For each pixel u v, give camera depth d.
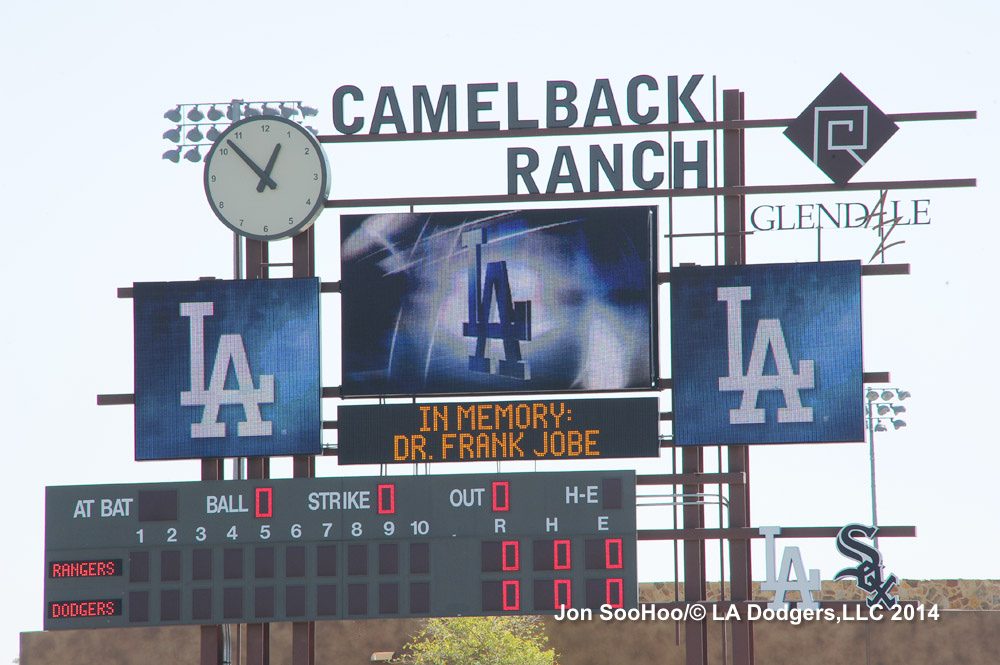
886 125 60.00
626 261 58.66
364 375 58.97
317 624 99.25
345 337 59.25
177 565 56.81
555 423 57.19
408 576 56.16
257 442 58.22
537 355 58.44
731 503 57.75
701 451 58.44
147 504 57.25
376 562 56.34
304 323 58.88
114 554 57.00
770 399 57.41
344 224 60.03
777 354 57.62
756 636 96.19
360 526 56.62
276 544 56.78
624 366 58.06
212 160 61.06
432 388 58.75
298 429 58.25
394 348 59.03
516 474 56.53
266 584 56.53
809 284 57.84
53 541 57.09
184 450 58.38
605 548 55.78
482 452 57.28
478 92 61.59
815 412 57.06
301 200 60.38
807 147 60.28
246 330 59.00
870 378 57.69
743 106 60.81
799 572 56.94
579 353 58.34
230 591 56.56
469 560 56.03
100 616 56.56
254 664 57.34
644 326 58.16
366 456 57.78
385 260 59.66
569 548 55.88
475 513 56.34
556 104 61.34
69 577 56.84
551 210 59.22
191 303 59.25
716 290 58.34
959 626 94.94
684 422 57.69
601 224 58.97
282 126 61.03
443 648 95.06
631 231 58.81
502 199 59.81
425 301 59.25
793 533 57.06
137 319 59.22
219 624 57.00
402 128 61.75
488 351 58.66
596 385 58.06
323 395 58.97
